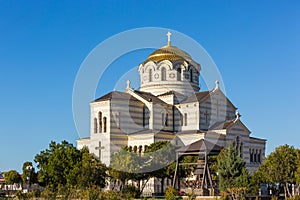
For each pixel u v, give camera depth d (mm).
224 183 86375
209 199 80625
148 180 109812
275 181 96500
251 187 86062
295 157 96625
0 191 112188
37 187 131625
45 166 102062
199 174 95562
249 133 130250
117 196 71438
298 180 91625
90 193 68438
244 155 127250
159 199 85562
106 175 96188
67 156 100875
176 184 103125
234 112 137125
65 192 74438
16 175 144500
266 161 101812
